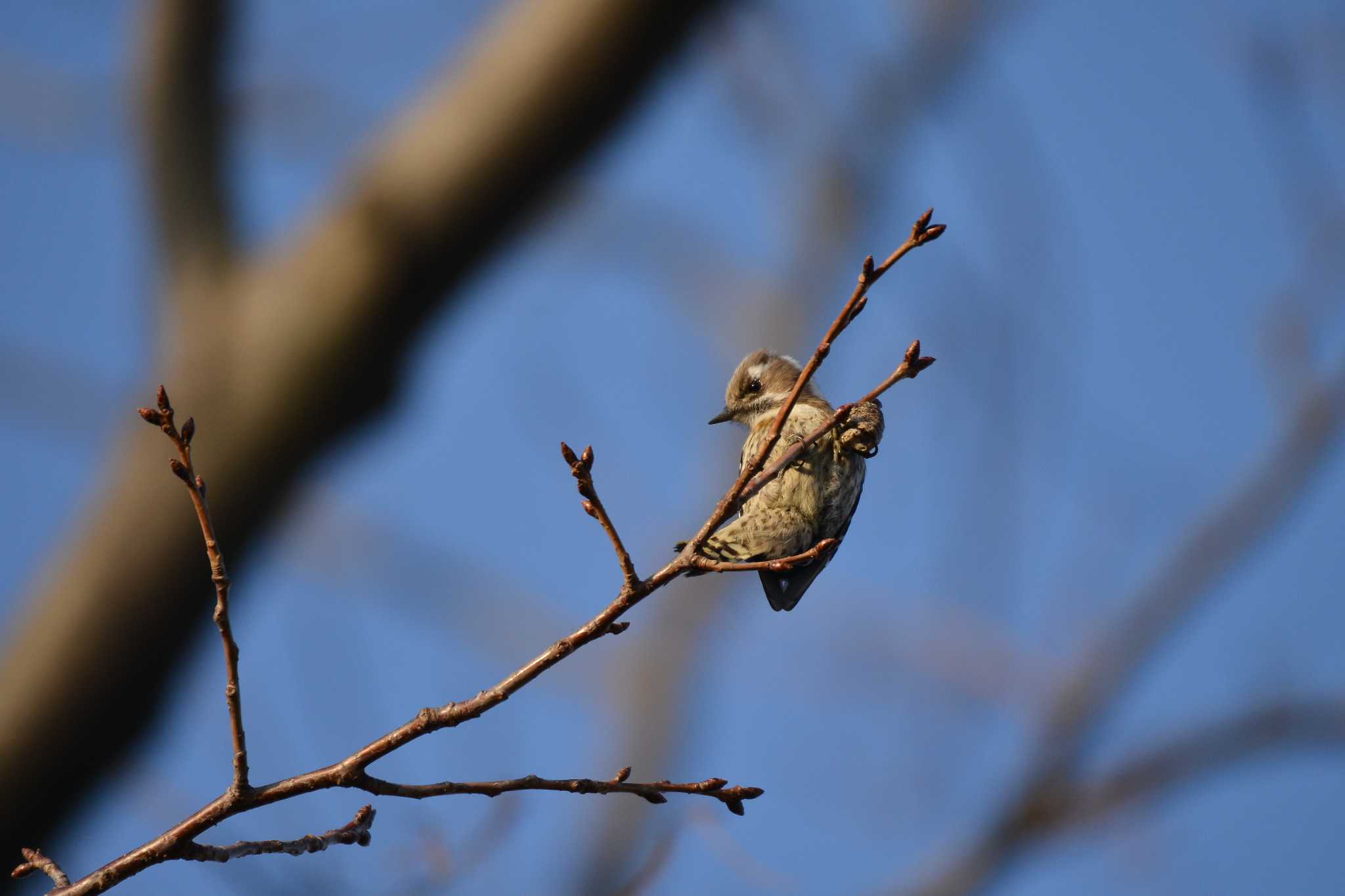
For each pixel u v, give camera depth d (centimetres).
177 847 645
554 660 680
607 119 1173
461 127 1158
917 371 748
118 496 1134
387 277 1146
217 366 1145
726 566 698
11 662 1123
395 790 657
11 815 1117
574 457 679
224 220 1212
